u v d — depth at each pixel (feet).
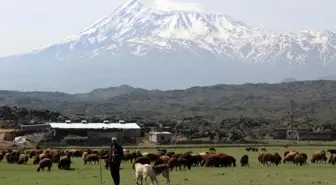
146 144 632.79
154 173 184.03
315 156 323.98
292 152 333.01
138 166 184.96
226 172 245.86
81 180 208.64
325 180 204.33
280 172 245.45
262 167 284.00
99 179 210.79
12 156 332.80
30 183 201.26
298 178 212.43
